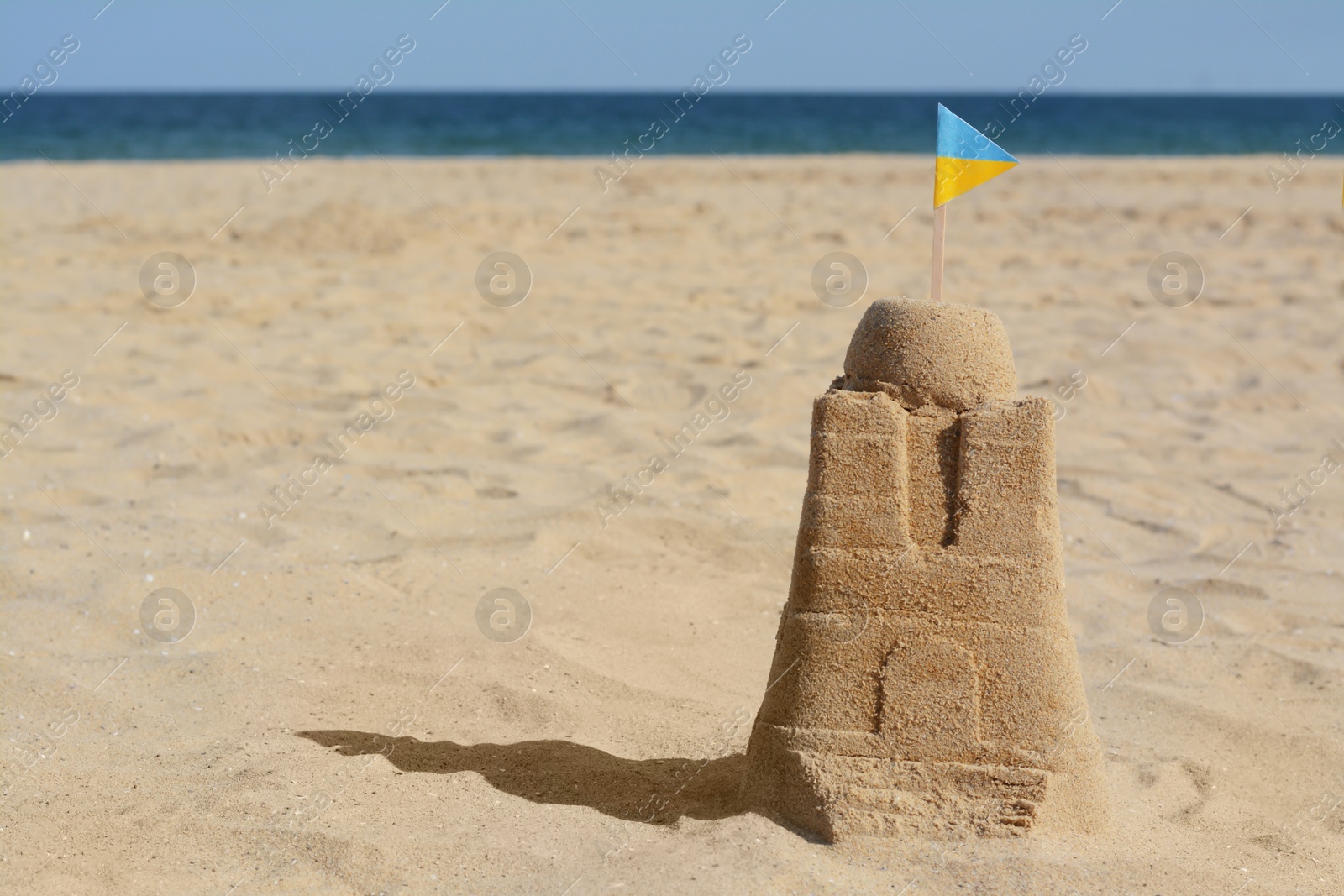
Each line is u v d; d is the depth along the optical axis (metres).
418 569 6.09
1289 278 14.70
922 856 3.40
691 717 4.68
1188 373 10.49
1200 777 4.29
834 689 3.59
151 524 6.67
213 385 9.79
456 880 3.38
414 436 8.41
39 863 3.47
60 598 5.64
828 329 11.97
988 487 3.56
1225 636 5.66
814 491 3.65
